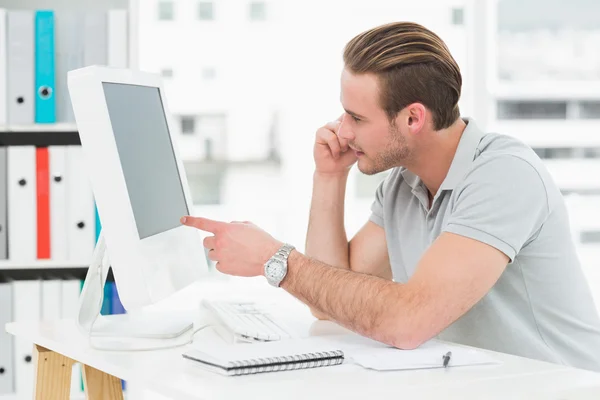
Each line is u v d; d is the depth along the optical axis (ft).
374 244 9.09
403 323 6.48
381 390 5.53
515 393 5.49
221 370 5.90
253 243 7.04
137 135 7.10
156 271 6.79
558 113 17.01
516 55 16.83
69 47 12.80
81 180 12.82
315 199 9.13
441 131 7.64
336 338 7.00
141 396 12.70
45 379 7.68
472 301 6.71
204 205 16.48
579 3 16.90
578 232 17.19
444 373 5.99
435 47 7.43
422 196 8.25
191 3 16.10
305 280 6.82
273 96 16.43
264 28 16.30
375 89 7.36
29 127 12.71
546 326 7.77
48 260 12.80
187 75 16.21
